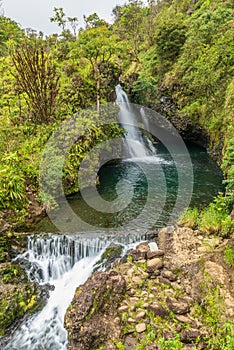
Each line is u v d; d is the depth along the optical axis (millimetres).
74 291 6457
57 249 7414
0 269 6684
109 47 14414
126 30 29172
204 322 5152
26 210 8586
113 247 7215
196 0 23547
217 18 15992
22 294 6352
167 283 6070
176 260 6480
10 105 12734
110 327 5324
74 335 5195
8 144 10508
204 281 5668
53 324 5820
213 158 13422
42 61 11297
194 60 16312
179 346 4887
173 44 18578
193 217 7848
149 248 7062
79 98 13281
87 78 14070
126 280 6219
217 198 8406
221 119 12867
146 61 21859
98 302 5523
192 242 6941
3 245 7215
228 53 13328
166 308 5543
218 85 13359
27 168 9594
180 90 16953
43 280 6930
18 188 8633
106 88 15289
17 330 5797
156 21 26297
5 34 22188
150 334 5168
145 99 18672
